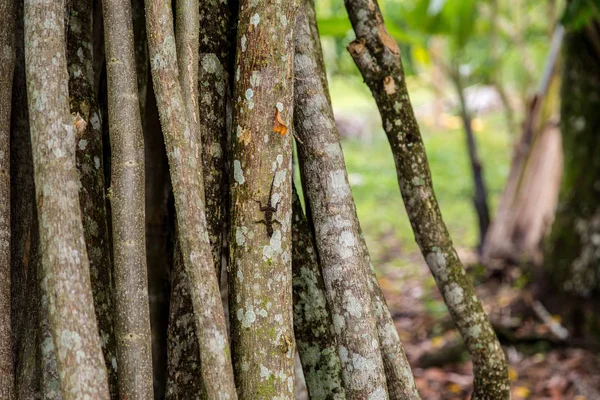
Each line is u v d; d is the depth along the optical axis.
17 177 2.10
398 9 7.99
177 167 1.83
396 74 2.48
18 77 2.10
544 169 6.75
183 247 1.79
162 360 2.52
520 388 4.66
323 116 2.19
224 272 2.45
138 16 2.40
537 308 5.93
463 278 2.59
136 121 1.91
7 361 1.87
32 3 1.81
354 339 2.05
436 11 6.52
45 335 1.95
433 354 5.17
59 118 1.75
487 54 9.23
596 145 5.65
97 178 2.07
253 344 1.88
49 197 1.70
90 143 2.07
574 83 5.74
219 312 1.75
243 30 1.98
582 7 4.40
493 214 9.67
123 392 1.81
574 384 4.66
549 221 6.23
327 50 7.76
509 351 5.30
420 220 2.56
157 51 1.88
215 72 2.13
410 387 2.22
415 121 2.55
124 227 1.86
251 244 1.92
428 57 7.79
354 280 2.09
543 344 5.34
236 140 1.97
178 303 2.08
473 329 2.57
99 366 1.64
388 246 8.86
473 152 7.67
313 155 2.16
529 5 9.18
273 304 1.90
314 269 2.22
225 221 2.14
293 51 2.01
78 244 1.69
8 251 1.92
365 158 12.54
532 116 7.03
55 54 1.79
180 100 1.87
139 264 1.86
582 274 5.65
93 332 1.65
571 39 5.69
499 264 6.88
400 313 6.42
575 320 5.62
